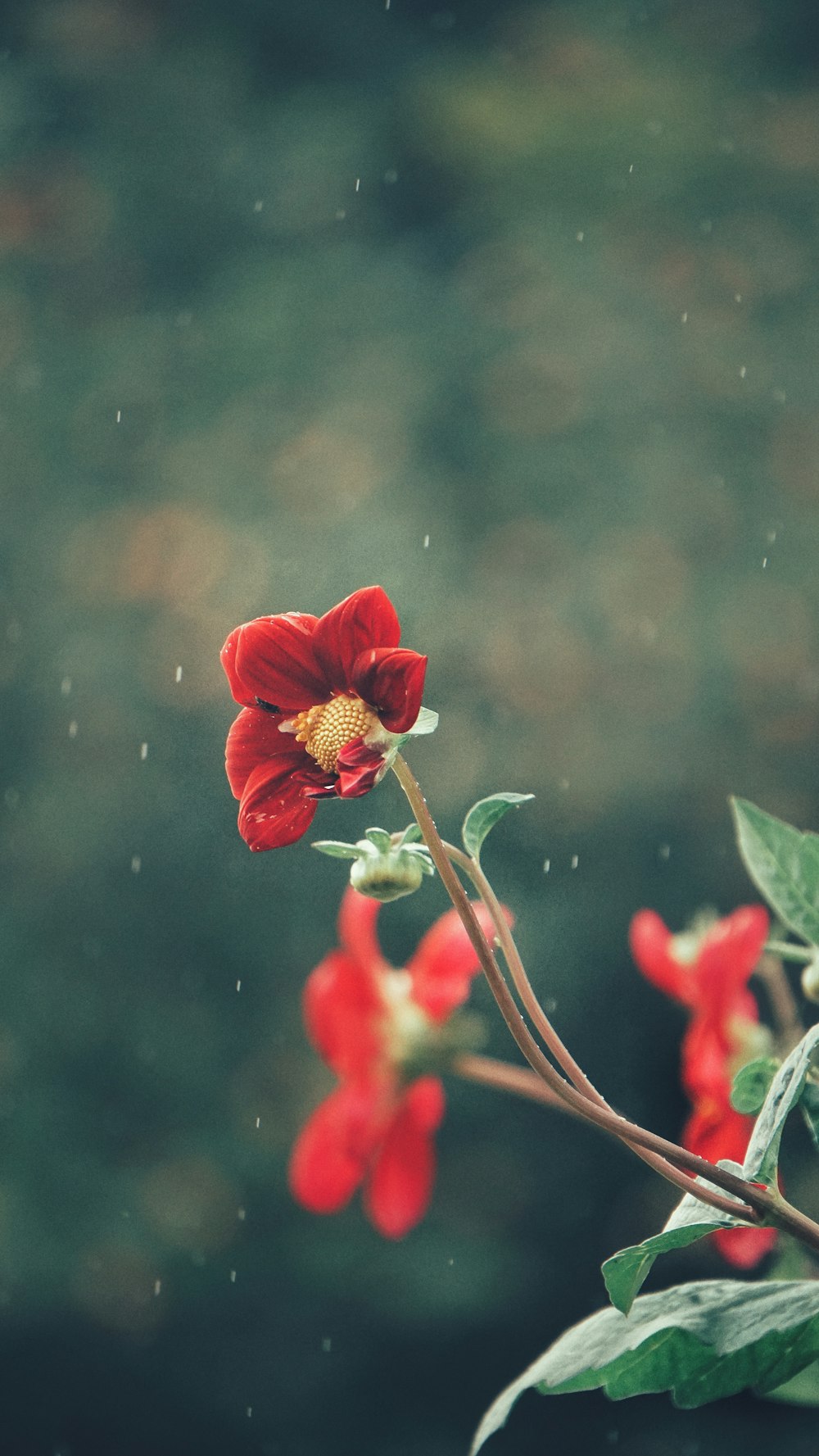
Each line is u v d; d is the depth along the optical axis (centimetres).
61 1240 523
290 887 555
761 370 611
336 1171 136
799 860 105
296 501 594
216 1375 529
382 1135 135
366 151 690
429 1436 521
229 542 586
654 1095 525
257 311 642
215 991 552
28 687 580
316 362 626
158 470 610
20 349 643
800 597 570
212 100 705
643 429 599
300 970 552
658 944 119
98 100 703
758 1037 115
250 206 685
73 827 557
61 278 669
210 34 736
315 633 98
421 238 671
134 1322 530
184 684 571
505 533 580
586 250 644
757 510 586
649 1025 527
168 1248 528
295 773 99
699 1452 514
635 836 542
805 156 671
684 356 612
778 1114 94
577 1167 543
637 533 579
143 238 678
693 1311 97
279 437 609
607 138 672
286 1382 529
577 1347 97
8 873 558
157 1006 548
